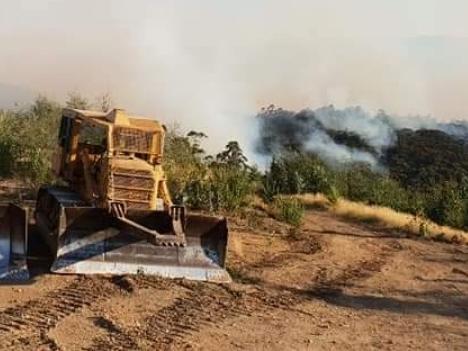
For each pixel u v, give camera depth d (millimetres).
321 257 14352
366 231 18750
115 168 11008
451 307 11219
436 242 18188
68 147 12375
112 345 8000
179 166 19812
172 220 10633
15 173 18484
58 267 10430
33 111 21562
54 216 11680
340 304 10844
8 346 7723
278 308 10203
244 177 20219
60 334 8219
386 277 13117
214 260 11211
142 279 10523
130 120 11781
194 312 9508
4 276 10070
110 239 10836
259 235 15836
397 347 8891
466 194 23859
